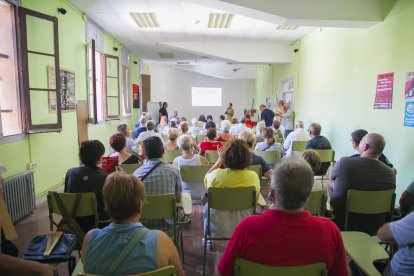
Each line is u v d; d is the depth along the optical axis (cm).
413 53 383
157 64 1451
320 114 678
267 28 689
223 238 229
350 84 545
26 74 361
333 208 224
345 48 562
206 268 244
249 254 112
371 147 220
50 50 402
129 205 115
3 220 153
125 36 796
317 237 109
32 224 341
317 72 691
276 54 873
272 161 400
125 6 541
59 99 414
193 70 1552
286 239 109
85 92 604
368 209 212
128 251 109
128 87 1038
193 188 308
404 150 400
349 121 550
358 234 179
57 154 470
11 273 120
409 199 195
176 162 327
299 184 109
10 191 322
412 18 384
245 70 1495
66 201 207
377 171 213
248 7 426
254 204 223
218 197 219
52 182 452
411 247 133
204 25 668
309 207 211
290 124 811
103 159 313
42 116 390
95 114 596
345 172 216
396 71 416
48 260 164
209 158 412
